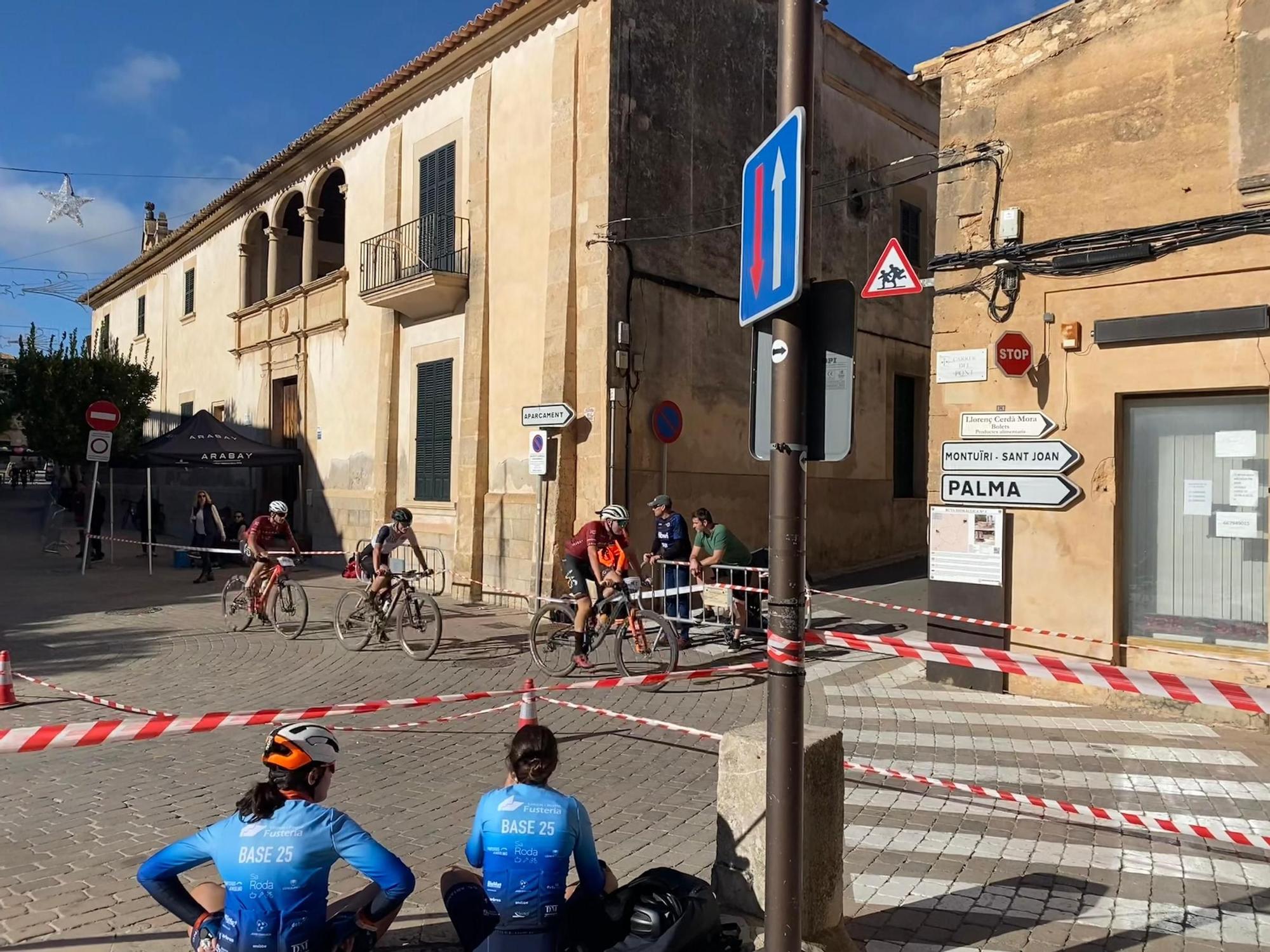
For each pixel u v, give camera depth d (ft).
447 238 49.73
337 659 32.63
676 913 10.32
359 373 57.72
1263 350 24.16
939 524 29.30
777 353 10.15
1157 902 14.07
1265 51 23.94
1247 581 24.88
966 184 29.04
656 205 42.57
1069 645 27.02
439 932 12.87
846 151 54.80
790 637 10.11
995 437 28.22
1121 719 24.91
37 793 18.74
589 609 29.86
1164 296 25.48
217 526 61.72
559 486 41.37
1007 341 27.27
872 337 56.18
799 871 10.18
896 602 43.34
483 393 46.42
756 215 10.65
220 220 77.00
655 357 42.34
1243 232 24.18
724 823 12.49
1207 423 25.48
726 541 35.78
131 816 17.42
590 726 24.32
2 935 12.66
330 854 9.87
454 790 19.26
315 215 64.23
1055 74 27.43
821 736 12.30
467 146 48.67
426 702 17.79
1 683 25.46
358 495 57.62
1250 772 20.31
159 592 50.24
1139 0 25.96
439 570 49.26
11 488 169.78
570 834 10.53
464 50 47.62
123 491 98.48
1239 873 15.16
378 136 56.29
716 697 27.55
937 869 15.31
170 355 87.97
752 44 47.93
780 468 10.14
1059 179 27.27
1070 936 13.02
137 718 24.20
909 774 19.58
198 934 9.97
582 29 41.93
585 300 41.22
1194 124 25.07
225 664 31.58
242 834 9.71
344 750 21.95
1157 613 26.18
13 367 84.94
